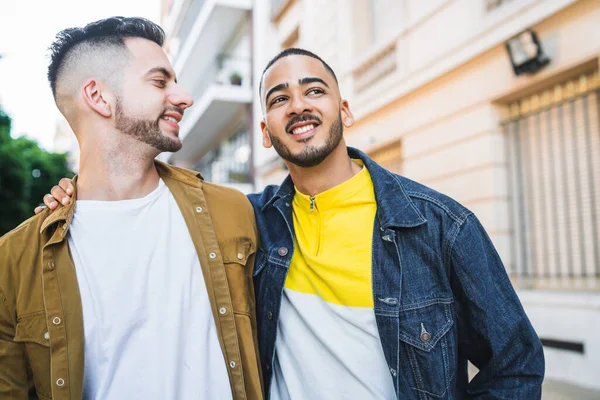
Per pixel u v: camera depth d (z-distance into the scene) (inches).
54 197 58.1
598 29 130.8
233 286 63.5
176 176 66.4
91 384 53.7
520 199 164.6
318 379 58.0
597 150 138.8
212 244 62.5
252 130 437.1
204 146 626.8
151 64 60.1
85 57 59.0
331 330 58.8
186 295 58.6
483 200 171.5
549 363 145.0
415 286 57.0
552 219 153.6
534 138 160.2
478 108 174.7
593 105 139.9
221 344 58.6
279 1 385.4
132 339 55.1
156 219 60.7
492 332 54.2
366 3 269.6
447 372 54.8
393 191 61.7
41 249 55.1
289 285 63.7
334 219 63.0
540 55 145.3
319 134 61.6
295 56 64.7
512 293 56.4
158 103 59.6
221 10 440.1
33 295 54.6
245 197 73.1
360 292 58.2
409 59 215.8
